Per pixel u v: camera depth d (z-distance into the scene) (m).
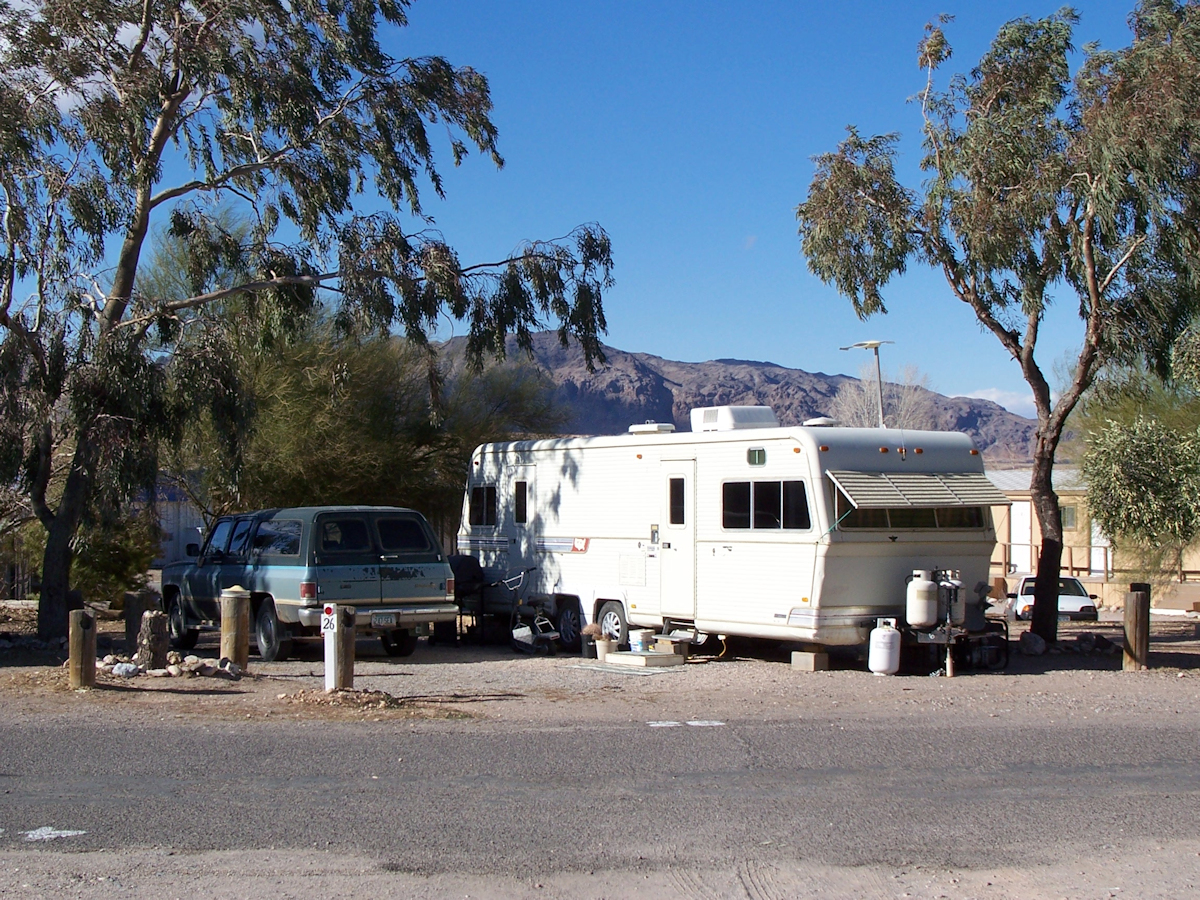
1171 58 15.32
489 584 18.61
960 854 6.31
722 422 15.55
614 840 6.47
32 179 15.61
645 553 16.00
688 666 14.82
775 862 6.14
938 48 17.20
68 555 16.61
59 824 6.65
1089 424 27.28
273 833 6.50
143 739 9.11
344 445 23.88
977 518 14.91
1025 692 12.60
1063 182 16.00
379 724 9.97
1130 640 14.80
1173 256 15.95
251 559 15.83
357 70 17.80
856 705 11.54
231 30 16.97
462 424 27.02
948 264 17.55
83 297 15.77
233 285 18.92
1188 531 18.12
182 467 22.20
